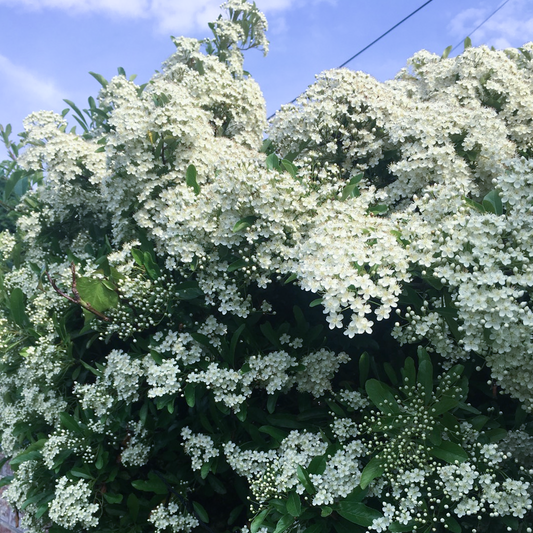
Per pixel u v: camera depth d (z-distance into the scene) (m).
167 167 3.55
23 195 5.57
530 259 2.34
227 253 3.12
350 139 3.70
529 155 3.55
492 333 2.28
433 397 2.69
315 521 2.67
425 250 2.45
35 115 4.47
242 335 3.25
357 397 3.01
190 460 3.63
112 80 4.68
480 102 3.74
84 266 3.84
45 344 3.80
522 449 2.77
